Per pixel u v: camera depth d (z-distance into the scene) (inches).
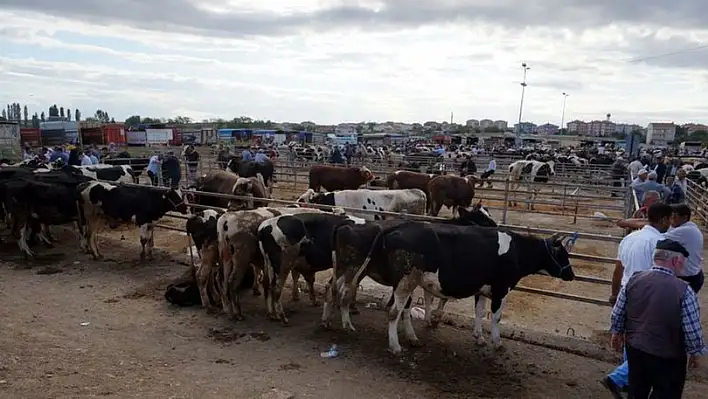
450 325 315.3
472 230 278.2
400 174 671.1
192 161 1018.1
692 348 165.8
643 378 173.9
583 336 307.9
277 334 298.0
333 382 238.8
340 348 279.1
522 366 262.5
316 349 277.6
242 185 538.3
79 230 484.1
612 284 271.7
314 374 246.8
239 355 267.4
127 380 231.9
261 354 269.4
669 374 169.2
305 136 3097.9
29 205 447.5
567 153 1759.4
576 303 369.1
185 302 343.0
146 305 343.0
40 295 356.8
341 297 296.8
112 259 460.1
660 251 175.2
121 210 444.8
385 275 279.1
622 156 1519.4
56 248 500.1
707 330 325.7
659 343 167.8
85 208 455.5
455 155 1482.5
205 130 2819.9
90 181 471.8
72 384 225.0
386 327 312.0
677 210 216.8
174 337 289.4
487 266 270.1
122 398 214.5
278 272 310.7
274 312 322.7
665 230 221.6
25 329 291.0
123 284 387.5
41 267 430.9
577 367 263.3
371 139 3299.7
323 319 305.9
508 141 3565.5
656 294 169.5
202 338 289.4
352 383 238.5
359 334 300.0
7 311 320.8
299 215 316.5
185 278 367.9
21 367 239.6
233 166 828.6
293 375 245.1
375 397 225.6
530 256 284.0
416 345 282.7
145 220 446.6
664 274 172.9
